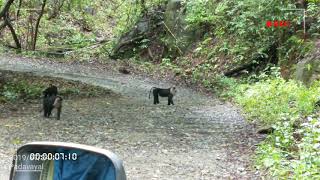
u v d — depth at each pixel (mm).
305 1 18594
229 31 23828
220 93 17891
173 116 12508
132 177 6648
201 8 25125
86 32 40062
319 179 6062
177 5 28922
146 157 7914
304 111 11430
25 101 13906
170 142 9172
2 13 18469
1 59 26406
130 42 29969
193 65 24375
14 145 8273
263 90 14953
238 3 20219
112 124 10914
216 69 22359
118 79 21469
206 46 25016
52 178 2359
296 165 6605
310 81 14602
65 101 14336
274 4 18219
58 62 26766
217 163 7656
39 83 17625
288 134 8805
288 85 14547
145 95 16984
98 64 26781
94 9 43625
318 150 7320
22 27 34875
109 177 2205
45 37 36438
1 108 12406
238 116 12859
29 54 29281
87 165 2281
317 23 17719
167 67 25281
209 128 10867
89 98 15320
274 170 6785
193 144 9078
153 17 30609
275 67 17438
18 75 19891
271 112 12148
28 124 10344
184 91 18719
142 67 25797
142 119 11812
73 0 39125
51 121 10891
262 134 10180
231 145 9062
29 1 34812
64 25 39031
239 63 21188
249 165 7523
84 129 10109
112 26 42562
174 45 27281
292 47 18000
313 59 15133
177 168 7270
